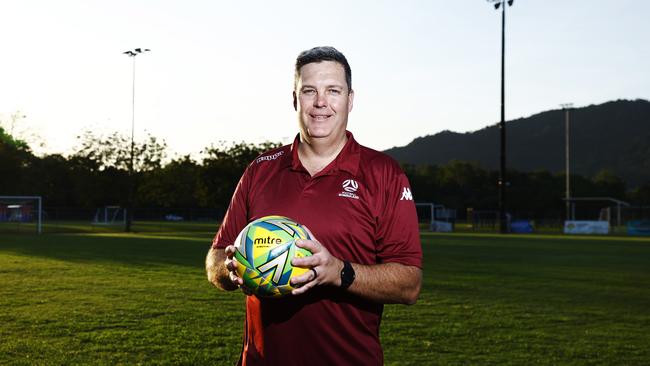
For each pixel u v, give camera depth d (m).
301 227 2.46
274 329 2.58
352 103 2.84
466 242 28.86
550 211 70.75
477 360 5.70
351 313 2.57
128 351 5.90
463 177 118.75
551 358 5.79
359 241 2.61
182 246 22.50
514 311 8.40
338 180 2.65
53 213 55.91
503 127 45.91
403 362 5.61
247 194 2.86
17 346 6.05
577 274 13.52
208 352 5.88
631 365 5.57
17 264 14.54
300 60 2.68
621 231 50.12
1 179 67.06
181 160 62.22
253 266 2.35
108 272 12.83
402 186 2.67
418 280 2.58
